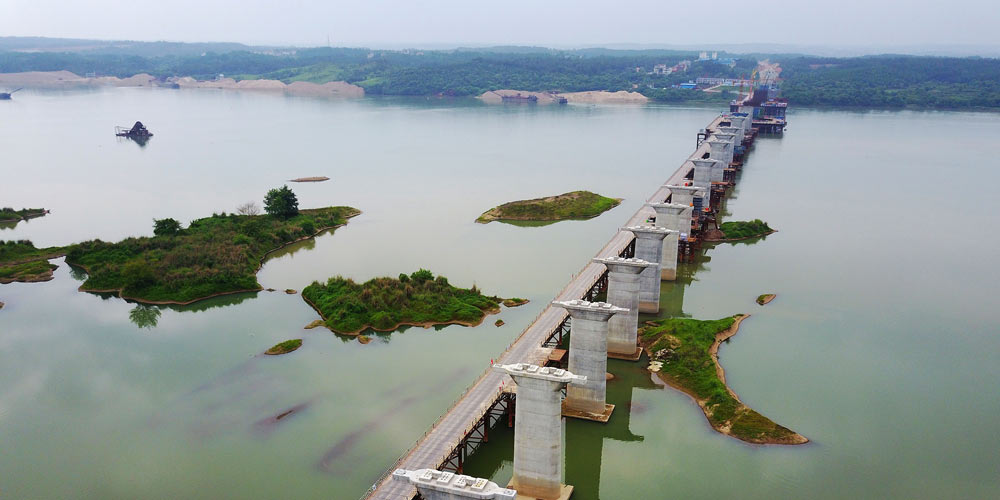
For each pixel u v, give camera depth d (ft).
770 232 639.76
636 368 375.25
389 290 461.37
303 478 283.18
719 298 478.59
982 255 576.61
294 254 584.40
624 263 371.15
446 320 435.12
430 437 279.08
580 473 287.28
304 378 365.61
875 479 280.92
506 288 492.54
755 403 337.93
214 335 422.00
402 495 246.27
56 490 276.62
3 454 300.81
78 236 640.99
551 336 374.22
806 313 451.94
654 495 272.31
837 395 345.72
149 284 490.49
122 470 289.33
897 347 401.90
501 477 284.82
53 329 433.89
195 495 272.72
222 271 503.61
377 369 374.63
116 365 383.45
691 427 319.27
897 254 578.25
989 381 362.33
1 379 368.48
